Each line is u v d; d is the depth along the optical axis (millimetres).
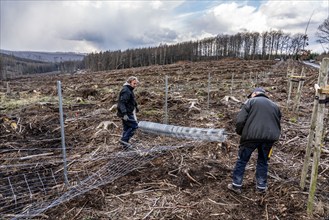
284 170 4137
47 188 3666
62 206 3225
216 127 6391
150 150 4789
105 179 3871
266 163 3535
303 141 5270
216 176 3977
